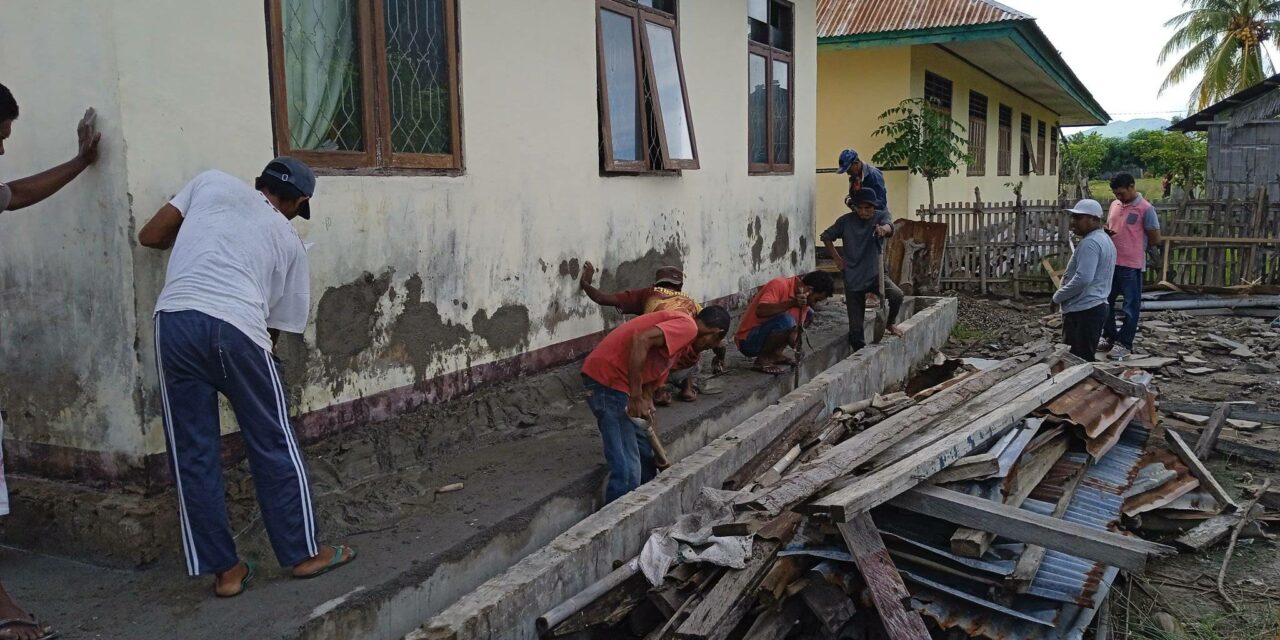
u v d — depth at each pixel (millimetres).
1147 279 13070
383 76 4750
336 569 3623
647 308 5684
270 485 3422
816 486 4352
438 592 3732
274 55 4188
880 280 8008
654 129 7355
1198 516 5465
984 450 4902
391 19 4789
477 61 5352
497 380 5688
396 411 4930
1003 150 20578
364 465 4582
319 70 4449
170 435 3318
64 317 3857
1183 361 9523
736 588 3896
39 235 3857
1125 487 5344
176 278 3334
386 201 4766
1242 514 5504
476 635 3447
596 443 5344
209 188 3492
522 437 5441
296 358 4328
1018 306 12484
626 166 6941
